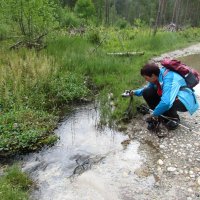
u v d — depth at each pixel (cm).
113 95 359
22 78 362
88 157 247
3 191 194
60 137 275
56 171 230
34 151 254
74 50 515
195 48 768
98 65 446
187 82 258
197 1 2189
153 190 209
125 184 215
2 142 249
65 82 379
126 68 455
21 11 516
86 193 207
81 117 314
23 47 484
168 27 1259
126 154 249
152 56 600
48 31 541
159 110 255
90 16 1303
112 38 686
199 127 285
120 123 297
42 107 324
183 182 216
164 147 256
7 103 311
